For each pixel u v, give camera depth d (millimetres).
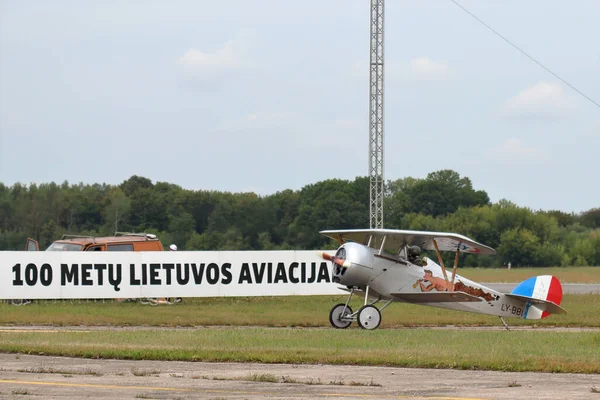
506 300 76000
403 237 70438
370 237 71938
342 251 70438
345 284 70750
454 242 70562
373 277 70438
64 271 87625
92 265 88312
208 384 36781
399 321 75250
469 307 75062
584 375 39781
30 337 55500
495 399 33125
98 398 33156
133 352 46219
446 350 48281
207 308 84750
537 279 76125
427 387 36094
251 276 92250
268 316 78562
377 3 141750
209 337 55562
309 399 33062
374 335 58781
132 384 36750
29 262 86750
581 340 54688
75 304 86812
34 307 82250
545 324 75500
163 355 45562
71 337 55500
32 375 39281
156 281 89438
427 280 72062
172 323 72938
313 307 87000
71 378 38375
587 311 86375
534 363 42156
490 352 47312
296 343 52250
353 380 38000
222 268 91375
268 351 47062
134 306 86188
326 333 60719
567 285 154750
